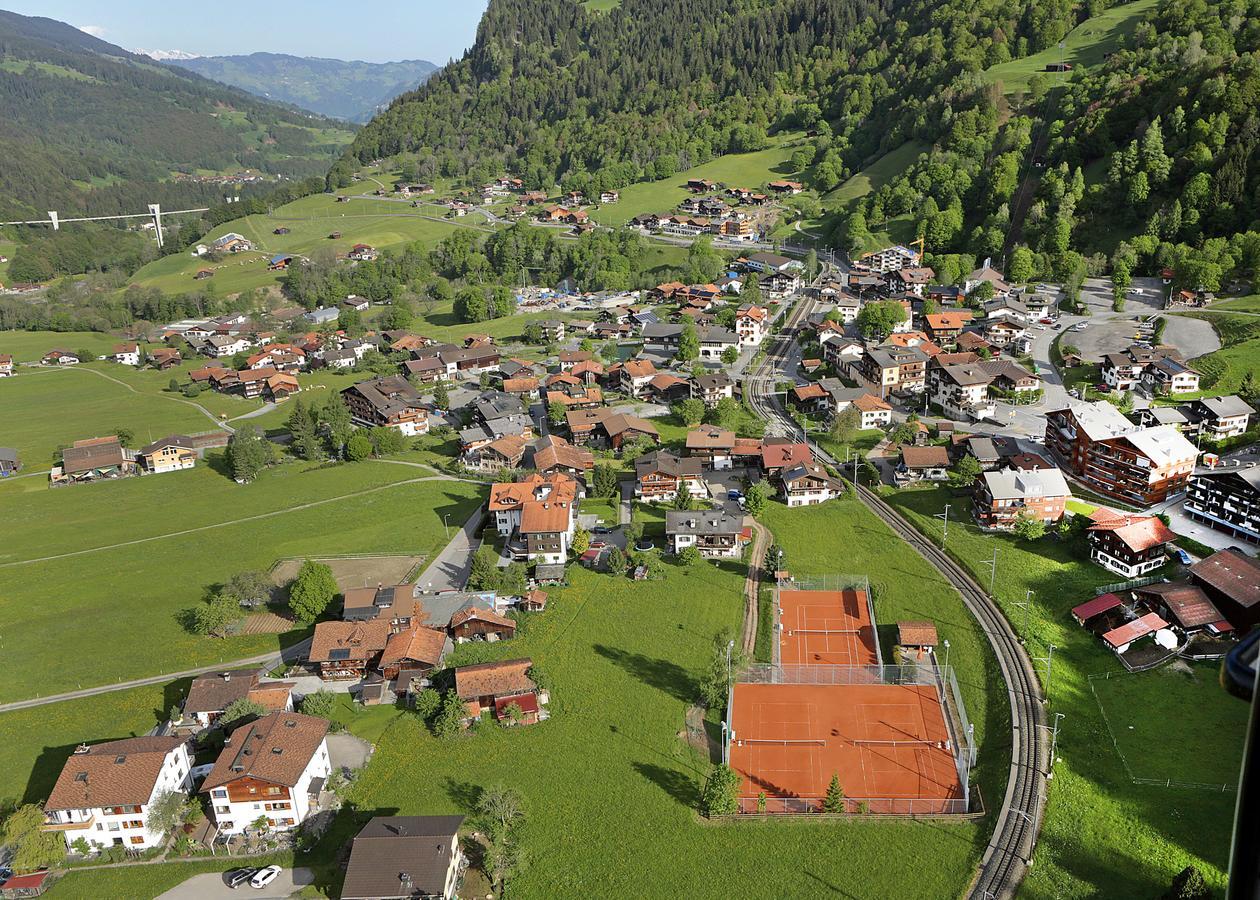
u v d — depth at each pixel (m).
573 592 108.50
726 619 102.81
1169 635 89.81
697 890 67.12
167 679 95.31
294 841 73.31
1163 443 119.94
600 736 84.19
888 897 65.81
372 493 142.12
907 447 135.50
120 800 72.25
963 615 100.31
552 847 71.56
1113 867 67.00
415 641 94.44
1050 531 115.62
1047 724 82.12
